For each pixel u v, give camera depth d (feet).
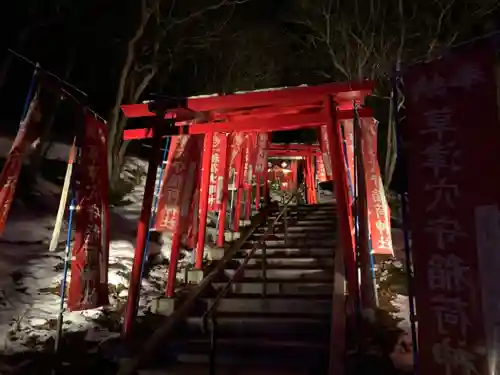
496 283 15.21
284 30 69.56
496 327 14.96
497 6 54.65
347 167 34.09
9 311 27.27
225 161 40.34
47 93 46.75
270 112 32.68
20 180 44.24
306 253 37.58
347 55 63.26
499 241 15.39
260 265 35.19
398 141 18.34
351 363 21.83
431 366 15.76
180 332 26.91
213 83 68.33
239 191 45.06
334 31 66.28
